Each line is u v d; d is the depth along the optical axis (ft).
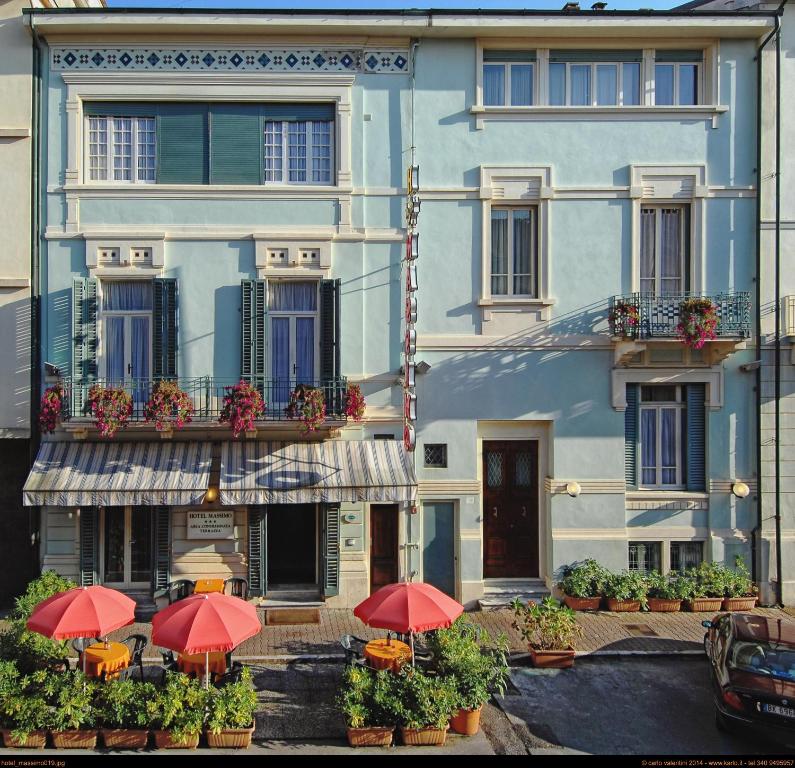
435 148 44.42
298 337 44.19
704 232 44.91
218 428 41.96
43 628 27.63
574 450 44.39
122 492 39.09
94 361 42.06
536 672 34.53
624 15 43.11
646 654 36.24
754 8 45.80
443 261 44.50
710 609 42.73
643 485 45.62
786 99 45.14
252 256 43.32
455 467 44.06
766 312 44.98
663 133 44.96
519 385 44.39
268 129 44.39
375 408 43.93
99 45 42.98
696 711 30.81
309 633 38.78
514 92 45.52
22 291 42.47
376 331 44.04
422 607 29.14
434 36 44.04
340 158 43.80
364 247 43.93
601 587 42.52
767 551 44.14
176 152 43.75
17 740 26.53
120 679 29.30
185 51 43.27
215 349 43.14
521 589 44.42
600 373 44.60
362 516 43.24
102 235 42.47
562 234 44.75
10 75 42.70
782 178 45.27
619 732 28.94
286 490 39.83
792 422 44.75
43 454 40.65
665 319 43.78
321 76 43.65
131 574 43.14
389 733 27.37
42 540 42.24
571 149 44.78
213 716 26.99
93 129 43.78
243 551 42.78
